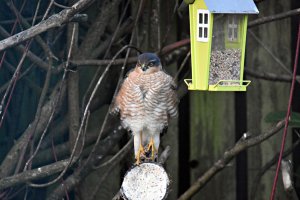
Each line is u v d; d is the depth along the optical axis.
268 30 12.24
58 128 11.20
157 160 9.69
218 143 12.05
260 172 11.58
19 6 11.73
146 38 11.18
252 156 12.12
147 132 9.69
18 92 11.66
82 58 10.91
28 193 11.45
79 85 11.53
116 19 11.52
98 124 11.39
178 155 11.95
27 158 10.92
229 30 8.13
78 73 10.98
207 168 12.00
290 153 11.71
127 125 9.70
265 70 12.23
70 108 10.75
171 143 11.94
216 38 8.11
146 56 9.47
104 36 11.52
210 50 8.01
